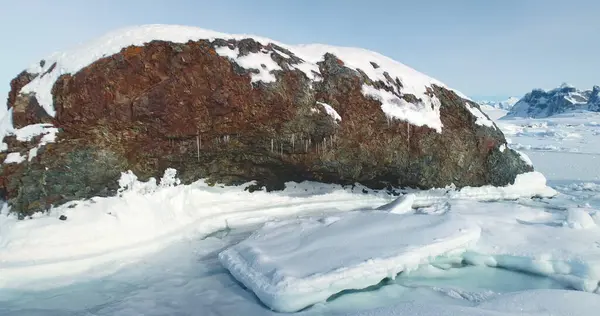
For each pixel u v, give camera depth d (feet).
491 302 17.97
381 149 38.06
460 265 24.99
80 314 18.65
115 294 20.61
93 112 26.89
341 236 24.34
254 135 33.12
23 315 18.47
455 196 41.52
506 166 43.83
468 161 42.32
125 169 28.37
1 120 27.68
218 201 34.27
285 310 18.83
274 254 22.16
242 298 20.29
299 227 26.50
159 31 29.73
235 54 31.81
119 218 26.07
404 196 32.89
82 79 26.76
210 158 32.96
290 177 37.93
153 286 21.50
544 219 29.35
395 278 22.79
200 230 29.66
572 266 22.04
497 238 25.55
